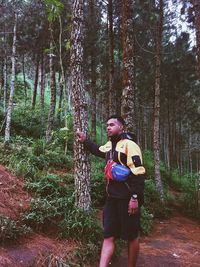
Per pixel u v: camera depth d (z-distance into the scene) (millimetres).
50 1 6953
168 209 11148
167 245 7070
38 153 10266
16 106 22031
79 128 5941
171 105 24984
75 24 6188
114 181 4543
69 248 5211
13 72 14203
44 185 6941
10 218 5320
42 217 5566
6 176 6879
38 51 19344
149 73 20312
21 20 17828
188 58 20281
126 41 9383
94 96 17453
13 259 4492
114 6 16078
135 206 4355
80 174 5980
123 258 5684
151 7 16828
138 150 4492
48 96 31016
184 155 32469
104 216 4664
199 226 10242
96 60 18500
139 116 25562
